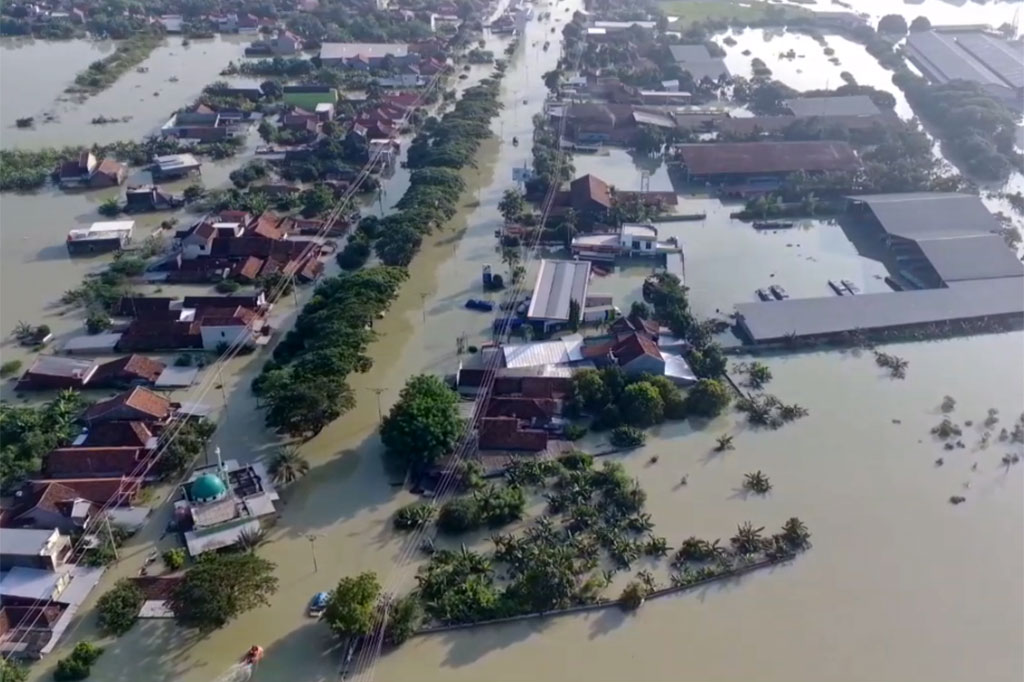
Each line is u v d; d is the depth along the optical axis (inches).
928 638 3174.2
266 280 5374.0
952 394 4515.3
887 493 3850.9
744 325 4943.4
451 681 2987.2
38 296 5295.3
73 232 5841.5
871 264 5846.5
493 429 4042.8
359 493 3806.6
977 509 3769.7
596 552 3479.3
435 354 4763.8
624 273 5639.8
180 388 4443.9
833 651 3117.6
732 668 3048.7
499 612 3196.4
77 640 3097.9
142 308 5078.7
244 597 3080.7
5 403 4315.9
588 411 4286.4
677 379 4466.0
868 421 4306.1
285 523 3639.3
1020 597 3346.5
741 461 4025.6
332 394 3981.3
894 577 3425.2
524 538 3518.7
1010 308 5147.6
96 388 4446.4
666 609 3282.5
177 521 3580.2
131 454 3843.5
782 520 3683.6
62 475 3791.8
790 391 4517.7
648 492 3823.8
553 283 5260.8
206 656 3053.6
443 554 3430.1
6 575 3280.0
